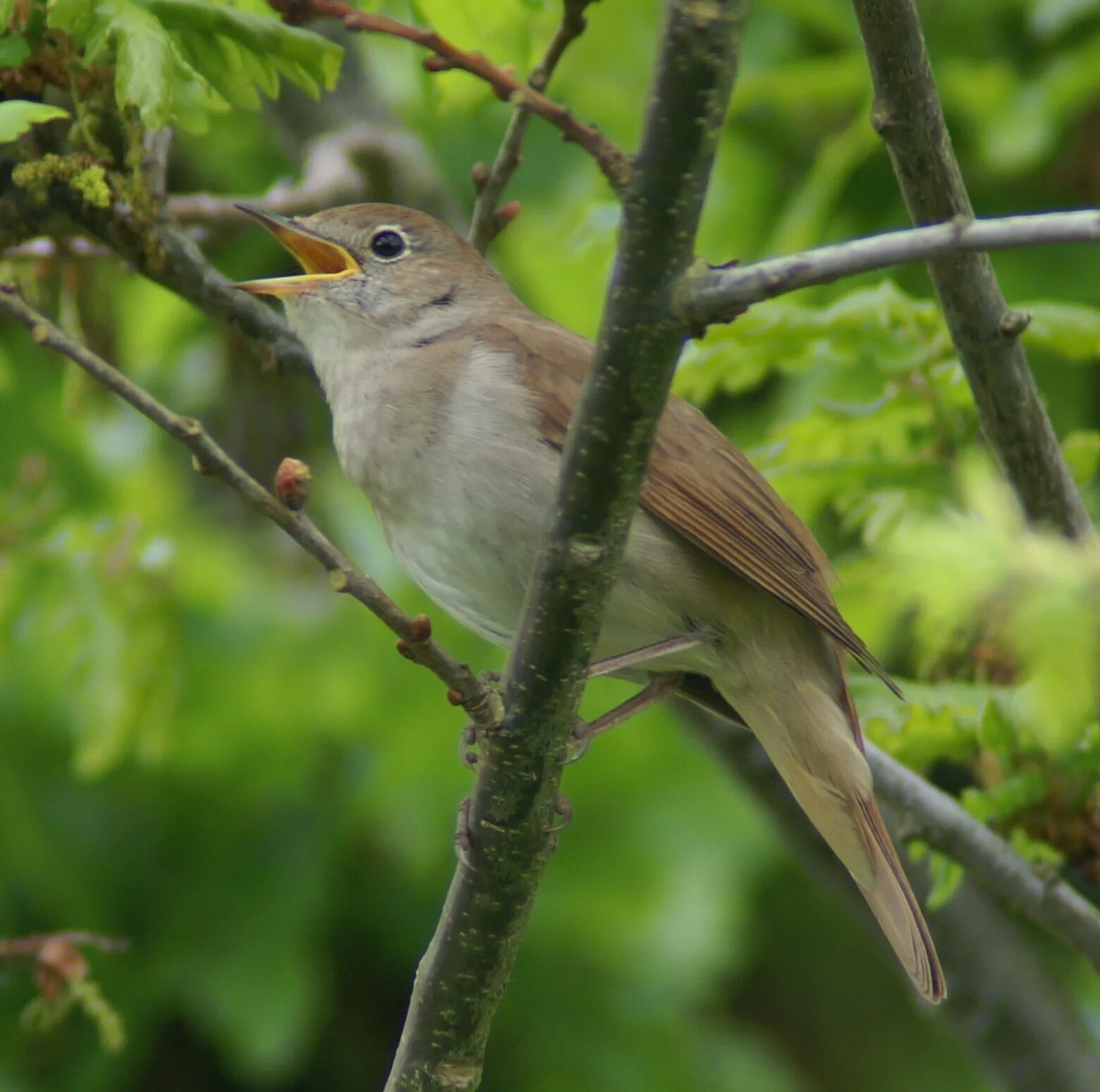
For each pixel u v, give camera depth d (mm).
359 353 7051
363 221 7281
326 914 10523
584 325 9875
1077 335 6891
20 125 5699
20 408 10617
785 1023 11898
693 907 10438
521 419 6484
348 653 10250
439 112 7402
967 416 7117
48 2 5906
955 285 6070
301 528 4629
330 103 8984
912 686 6637
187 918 10289
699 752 10602
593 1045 10586
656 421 4500
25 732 10398
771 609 6625
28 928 10273
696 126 4102
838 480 7133
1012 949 7922
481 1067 5531
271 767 10406
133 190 6520
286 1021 9891
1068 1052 7746
